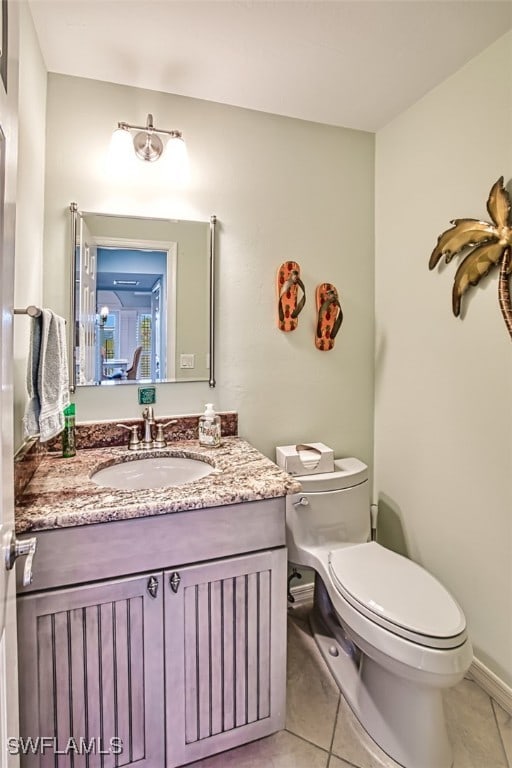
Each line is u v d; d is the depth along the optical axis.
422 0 1.23
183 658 1.15
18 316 1.20
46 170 1.54
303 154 1.90
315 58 1.49
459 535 1.62
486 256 1.45
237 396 1.84
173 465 1.58
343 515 1.69
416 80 1.62
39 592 1.01
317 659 1.65
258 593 1.23
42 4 1.24
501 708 1.43
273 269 1.87
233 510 1.18
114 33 1.36
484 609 1.52
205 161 1.74
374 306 2.06
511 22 1.33
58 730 1.04
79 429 1.59
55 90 1.54
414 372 1.83
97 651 1.07
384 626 1.20
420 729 1.21
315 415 1.98
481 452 1.52
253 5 1.25
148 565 1.10
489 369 1.48
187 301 1.74
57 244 1.56
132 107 1.64
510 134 1.38
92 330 1.62
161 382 1.72
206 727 1.19
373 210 2.05
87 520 1.02
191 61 1.50
